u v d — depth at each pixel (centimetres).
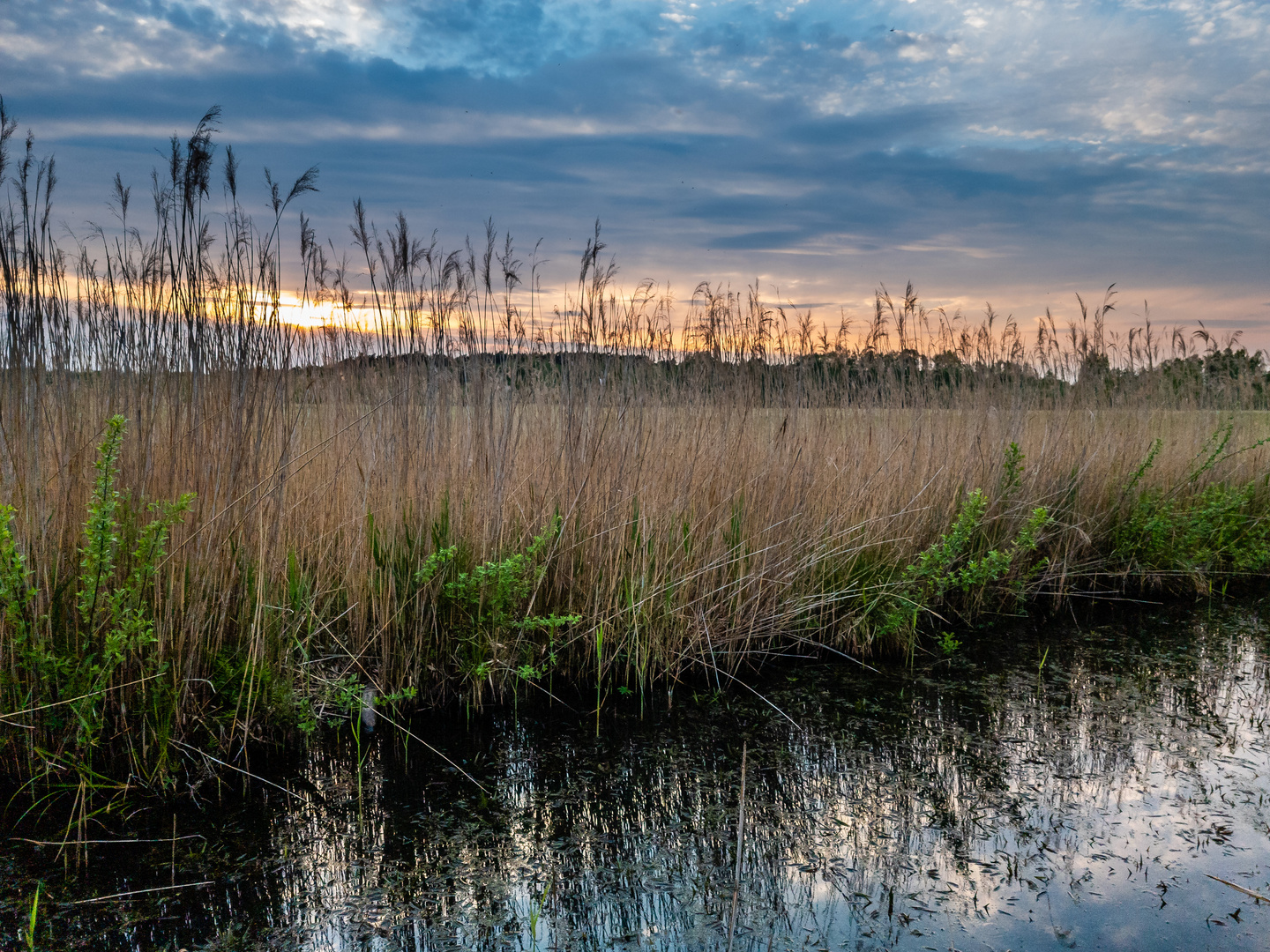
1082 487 672
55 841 290
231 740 346
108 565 310
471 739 384
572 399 478
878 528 539
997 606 598
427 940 241
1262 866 272
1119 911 248
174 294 359
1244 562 668
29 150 341
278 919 250
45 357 351
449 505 444
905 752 368
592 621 452
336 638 407
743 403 560
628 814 316
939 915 247
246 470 363
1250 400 829
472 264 477
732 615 478
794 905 254
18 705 312
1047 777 341
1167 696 431
